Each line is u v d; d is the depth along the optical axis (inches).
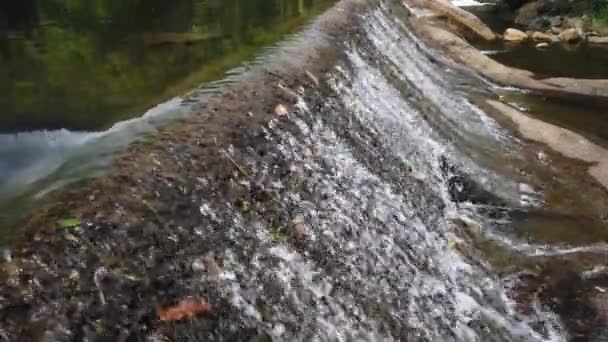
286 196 203.6
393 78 422.0
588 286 262.8
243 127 218.2
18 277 122.0
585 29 906.1
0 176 170.6
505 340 227.1
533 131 441.1
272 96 256.1
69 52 369.4
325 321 175.5
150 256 144.3
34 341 112.4
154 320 132.6
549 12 997.2
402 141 330.0
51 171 172.6
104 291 129.0
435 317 219.5
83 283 128.0
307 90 280.7
